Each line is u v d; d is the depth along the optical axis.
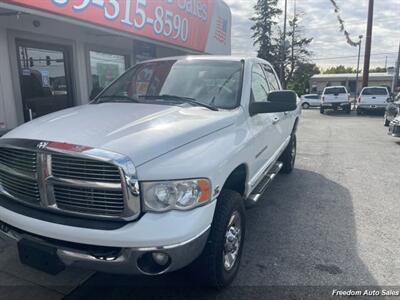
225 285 3.01
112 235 2.27
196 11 9.95
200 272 2.78
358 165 7.65
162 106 3.36
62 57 7.49
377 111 23.03
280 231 4.18
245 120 3.49
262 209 4.90
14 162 2.63
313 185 6.09
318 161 8.05
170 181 2.35
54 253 2.46
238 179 3.38
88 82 8.12
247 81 3.82
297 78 43.19
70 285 3.07
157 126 2.73
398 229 4.27
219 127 3.03
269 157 4.50
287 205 5.07
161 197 2.33
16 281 3.10
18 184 2.67
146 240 2.25
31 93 6.79
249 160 3.39
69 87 7.73
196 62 4.17
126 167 2.25
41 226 2.43
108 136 2.49
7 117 6.23
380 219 4.57
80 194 2.41
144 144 2.42
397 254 3.65
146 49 10.23
